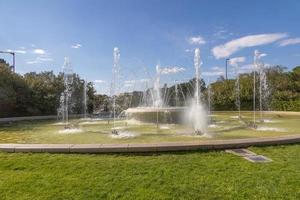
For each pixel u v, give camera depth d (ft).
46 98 79.05
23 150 21.68
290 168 18.38
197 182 16.22
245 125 43.14
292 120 55.26
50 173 17.75
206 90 96.17
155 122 47.24
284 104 86.28
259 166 18.69
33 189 15.65
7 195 15.02
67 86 87.66
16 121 59.57
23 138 32.86
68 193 15.15
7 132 39.06
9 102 70.49
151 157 20.48
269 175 17.19
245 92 95.35
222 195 14.79
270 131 36.32
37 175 17.49
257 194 14.85
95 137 32.32
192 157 20.39
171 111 47.06
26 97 75.61
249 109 94.63
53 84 83.76
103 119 64.34
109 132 36.88
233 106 96.22
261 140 23.72
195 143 22.25
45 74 88.28
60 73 87.45
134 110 49.37
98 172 17.69
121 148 21.18
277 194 14.83
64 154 21.15
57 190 15.49
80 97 91.61
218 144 22.30
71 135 34.73
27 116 72.54
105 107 93.81
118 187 15.70
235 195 14.78
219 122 49.37
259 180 16.48
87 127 44.21
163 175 17.17
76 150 21.30
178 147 21.54
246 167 18.47
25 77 81.82
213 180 16.47
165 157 20.39
